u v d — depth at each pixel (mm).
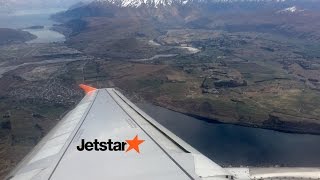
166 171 15539
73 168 16438
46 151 19391
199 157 17188
